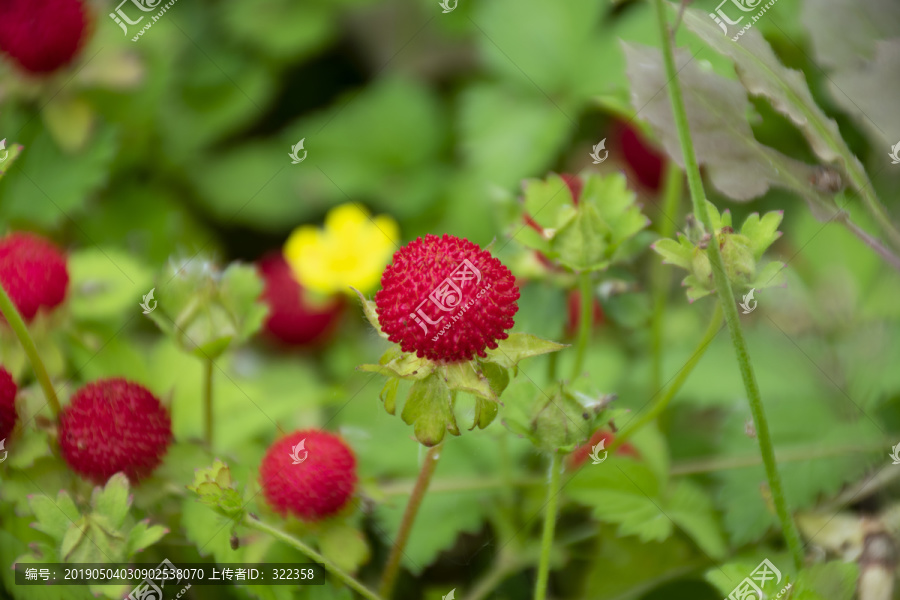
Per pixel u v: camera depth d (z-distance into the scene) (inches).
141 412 10.1
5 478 10.1
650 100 10.4
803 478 10.8
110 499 9.9
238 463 10.3
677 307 11.8
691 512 10.8
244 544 10.2
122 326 11.3
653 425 11.1
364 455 11.0
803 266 11.3
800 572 9.8
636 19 13.1
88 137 12.0
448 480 11.0
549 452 9.7
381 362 9.6
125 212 13.1
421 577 10.8
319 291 12.5
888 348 11.1
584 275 10.4
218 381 11.0
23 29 11.6
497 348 9.6
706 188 11.3
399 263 9.6
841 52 11.0
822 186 10.4
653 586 10.8
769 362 11.3
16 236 10.8
